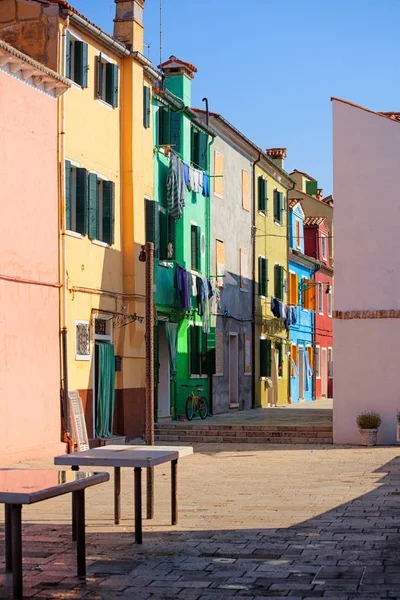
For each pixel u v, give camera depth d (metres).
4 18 21.44
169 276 27.80
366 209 24.34
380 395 24.05
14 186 19.09
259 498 14.28
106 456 10.85
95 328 22.83
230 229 35.03
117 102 24.19
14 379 18.81
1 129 18.67
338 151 24.59
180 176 27.95
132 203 24.48
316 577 8.80
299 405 42.66
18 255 19.17
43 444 19.84
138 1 25.11
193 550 10.15
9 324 18.72
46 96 20.45
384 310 24.03
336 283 24.45
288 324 43.44
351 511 12.89
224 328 34.16
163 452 11.38
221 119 32.75
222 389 33.81
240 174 36.50
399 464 19.22
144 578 8.81
